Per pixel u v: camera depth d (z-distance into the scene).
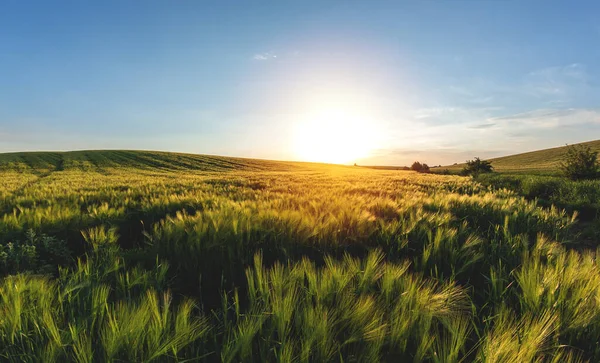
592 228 7.44
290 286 2.75
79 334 2.19
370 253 3.38
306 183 17.81
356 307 2.47
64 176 29.22
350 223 4.80
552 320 2.29
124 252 4.33
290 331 2.33
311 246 4.32
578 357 2.29
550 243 4.46
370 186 15.09
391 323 2.33
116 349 1.97
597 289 2.75
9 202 8.81
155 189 12.35
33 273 3.65
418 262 3.92
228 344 2.09
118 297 2.94
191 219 5.00
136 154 68.44
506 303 2.96
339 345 2.10
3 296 2.49
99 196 9.86
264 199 8.59
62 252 4.50
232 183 17.12
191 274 3.74
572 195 11.91
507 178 22.22
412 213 5.52
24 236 5.16
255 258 3.14
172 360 2.05
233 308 2.80
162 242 4.31
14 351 2.09
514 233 5.36
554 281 2.91
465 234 4.87
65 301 2.70
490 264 3.83
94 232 4.85
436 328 2.45
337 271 2.93
